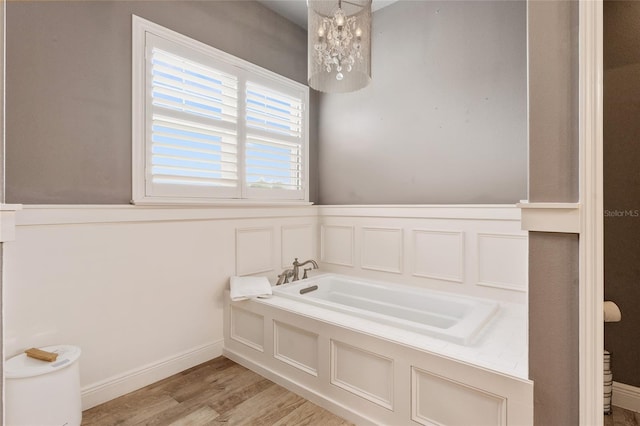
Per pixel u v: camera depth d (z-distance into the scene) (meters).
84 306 1.88
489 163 2.49
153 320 2.19
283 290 2.57
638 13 1.62
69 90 1.85
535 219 1.15
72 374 1.59
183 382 2.16
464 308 2.26
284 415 1.80
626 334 1.64
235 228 2.71
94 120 1.94
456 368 1.40
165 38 2.25
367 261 3.15
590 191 1.05
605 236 1.68
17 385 1.43
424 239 2.77
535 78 1.15
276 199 3.09
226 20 2.66
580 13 1.05
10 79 1.65
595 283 1.05
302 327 2.00
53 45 1.79
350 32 1.91
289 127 3.25
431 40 2.78
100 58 1.96
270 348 2.21
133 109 2.10
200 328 2.45
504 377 1.27
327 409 1.85
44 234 1.74
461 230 2.58
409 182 2.92
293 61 3.27
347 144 3.37
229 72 2.65
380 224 3.05
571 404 1.12
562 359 1.13
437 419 1.47
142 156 2.14
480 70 2.53
